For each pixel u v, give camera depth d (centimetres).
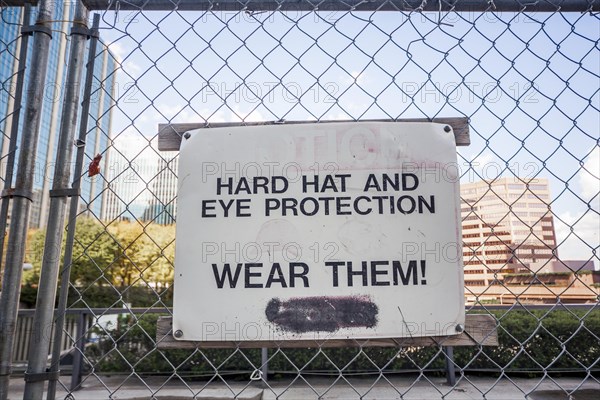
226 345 133
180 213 137
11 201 139
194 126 143
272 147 140
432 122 142
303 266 133
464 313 132
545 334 544
